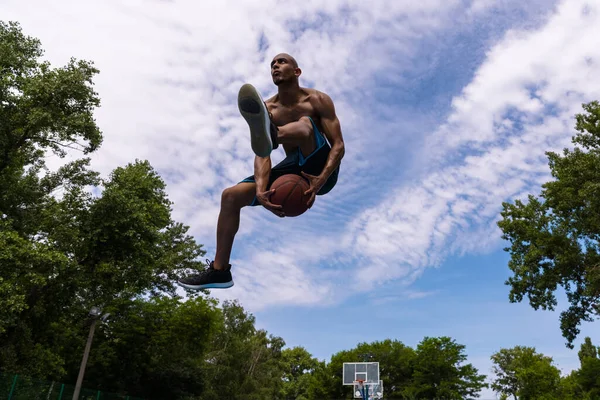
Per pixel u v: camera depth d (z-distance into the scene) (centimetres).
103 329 3153
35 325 2067
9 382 1809
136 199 2128
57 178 2173
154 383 3319
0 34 1919
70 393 2217
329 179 354
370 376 3619
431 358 5591
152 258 2172
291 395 7394
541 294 2344
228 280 358
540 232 2353
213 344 4512
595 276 2033
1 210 1962
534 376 4891
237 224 343
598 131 2219
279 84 341
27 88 1739
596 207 2084
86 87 1881
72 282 1898
